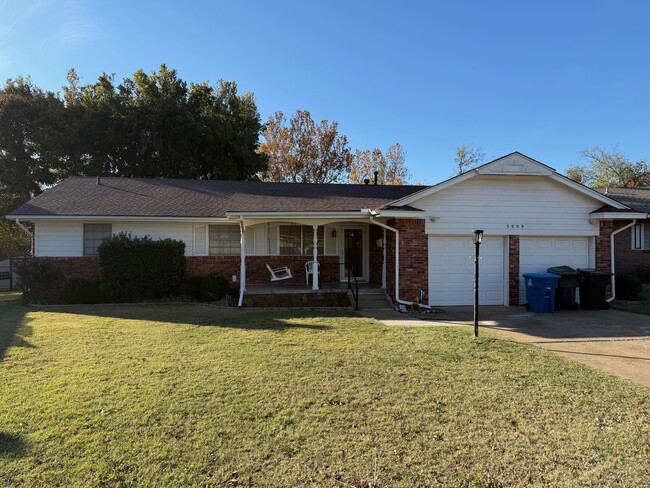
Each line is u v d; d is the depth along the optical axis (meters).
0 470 3.28
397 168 42.88
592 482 3.16
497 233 12.41
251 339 7.65
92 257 14.30
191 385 5.13
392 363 6.11
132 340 7.57
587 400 4.71
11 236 27.83
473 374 5.61
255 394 4.85
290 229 15.97
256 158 29.89
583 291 11.97
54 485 3.10
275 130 40.28
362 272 16.48
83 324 9.17
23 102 24.86
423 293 12.10
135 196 16.09
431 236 12.41
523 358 6.43
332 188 17.31
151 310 11.32
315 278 12.95
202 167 28.83
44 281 13.72
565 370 5.82
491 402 4.64
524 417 4.27
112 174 27.03
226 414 4.30
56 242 14.60
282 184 18.22
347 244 16.45
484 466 3.38
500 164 12.04
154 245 13.31
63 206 14.64
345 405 4.55
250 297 12.61
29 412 4.33
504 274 12.61
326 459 3.47
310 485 3.12
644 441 3.78
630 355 6.70
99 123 25.17
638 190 20.67
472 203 12.37
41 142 24.59
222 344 7.26
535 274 11.57
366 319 9.98
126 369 5.79
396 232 12.09
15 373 5.61
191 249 15.30
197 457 3.49
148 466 3.36
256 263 15.43
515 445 3.70
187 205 15.50
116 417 4.21
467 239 12.58
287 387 5.08
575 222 12.66
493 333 8.37
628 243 18.16
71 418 4.20
